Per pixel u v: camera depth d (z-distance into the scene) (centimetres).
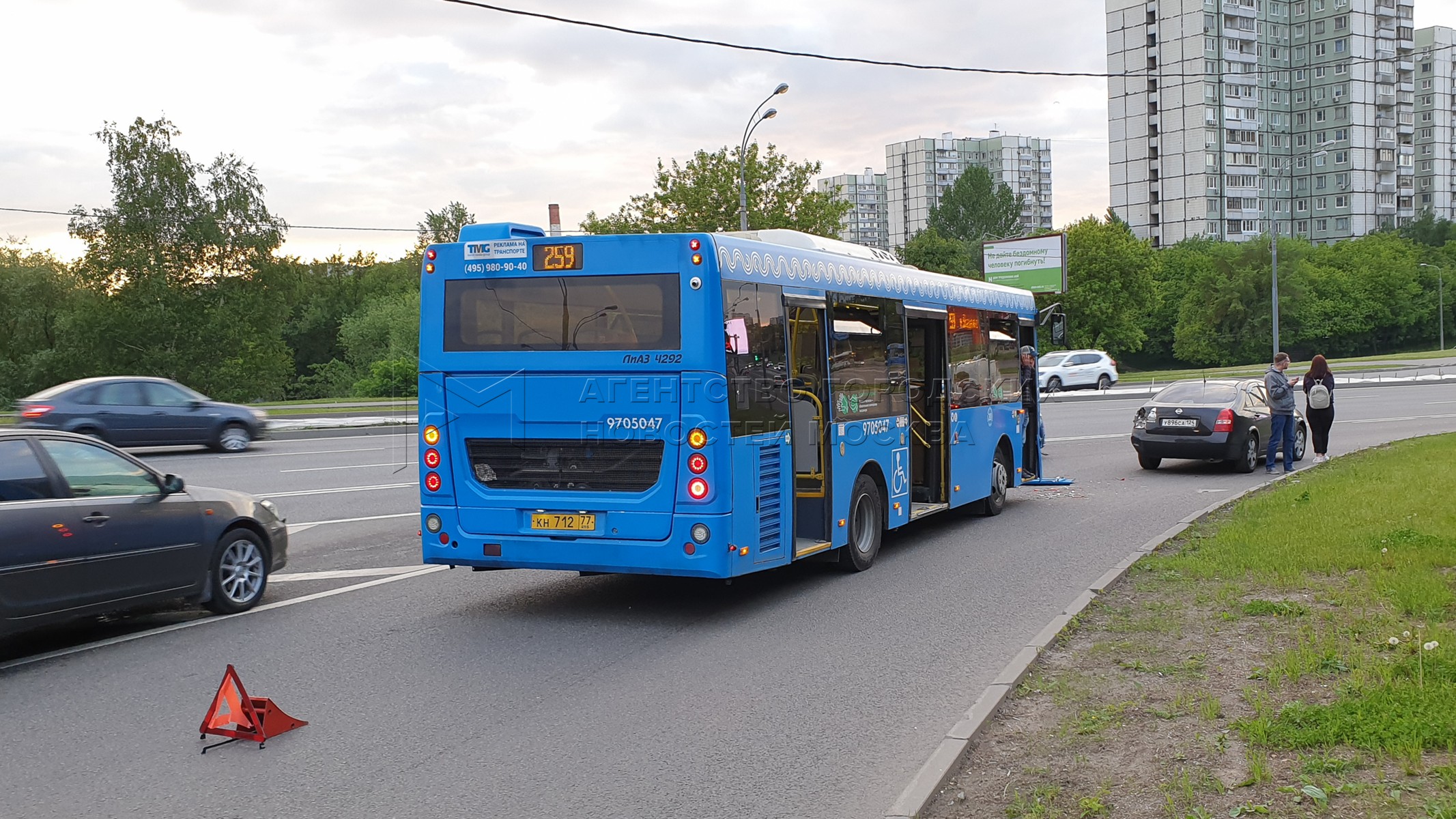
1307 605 750
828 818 454
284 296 6850
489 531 861
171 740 566
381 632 805
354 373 8250
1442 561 850
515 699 632
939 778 464
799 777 502
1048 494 1600
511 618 852
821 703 616
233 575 873
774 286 891
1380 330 10394
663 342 819
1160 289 10112
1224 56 11719
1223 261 9812
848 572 1024
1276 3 12319
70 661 732
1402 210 12838
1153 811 424
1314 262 10625
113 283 6253
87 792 493
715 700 627
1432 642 602
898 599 902
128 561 773
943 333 1241
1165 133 11888
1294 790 431
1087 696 587
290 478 1877
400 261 10744
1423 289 10481
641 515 822
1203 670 621
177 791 493
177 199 6294
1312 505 1215
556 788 491
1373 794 423
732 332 827
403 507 1512
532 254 855
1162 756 486
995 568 1030
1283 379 1786
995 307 1425
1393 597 739
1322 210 12494
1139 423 1897
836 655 723
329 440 2839
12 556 701
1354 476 1487
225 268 6500
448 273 880
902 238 16400
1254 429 1842
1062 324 1631
